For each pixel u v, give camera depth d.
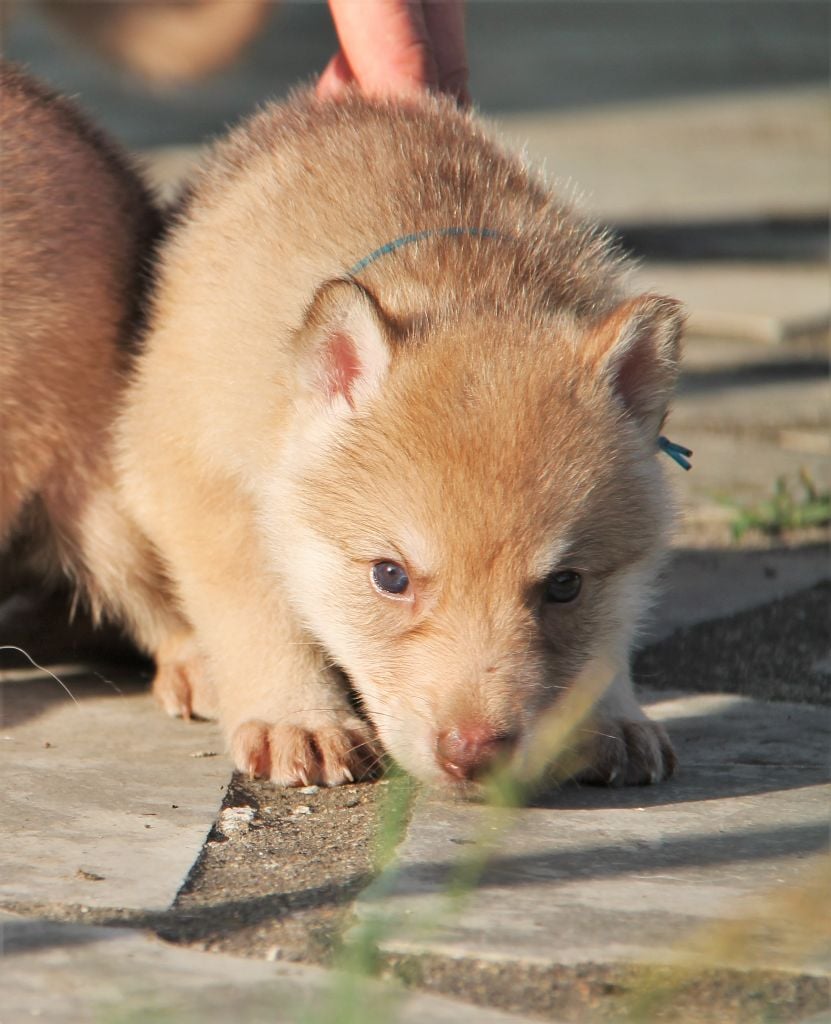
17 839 5.51
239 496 7.02
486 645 5.94
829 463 11.51
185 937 4.66
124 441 7.47
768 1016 4.25
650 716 7.15
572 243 7.61
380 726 6.21
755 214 20.16
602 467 6.36
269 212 7.44
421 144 7.74
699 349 14.62
